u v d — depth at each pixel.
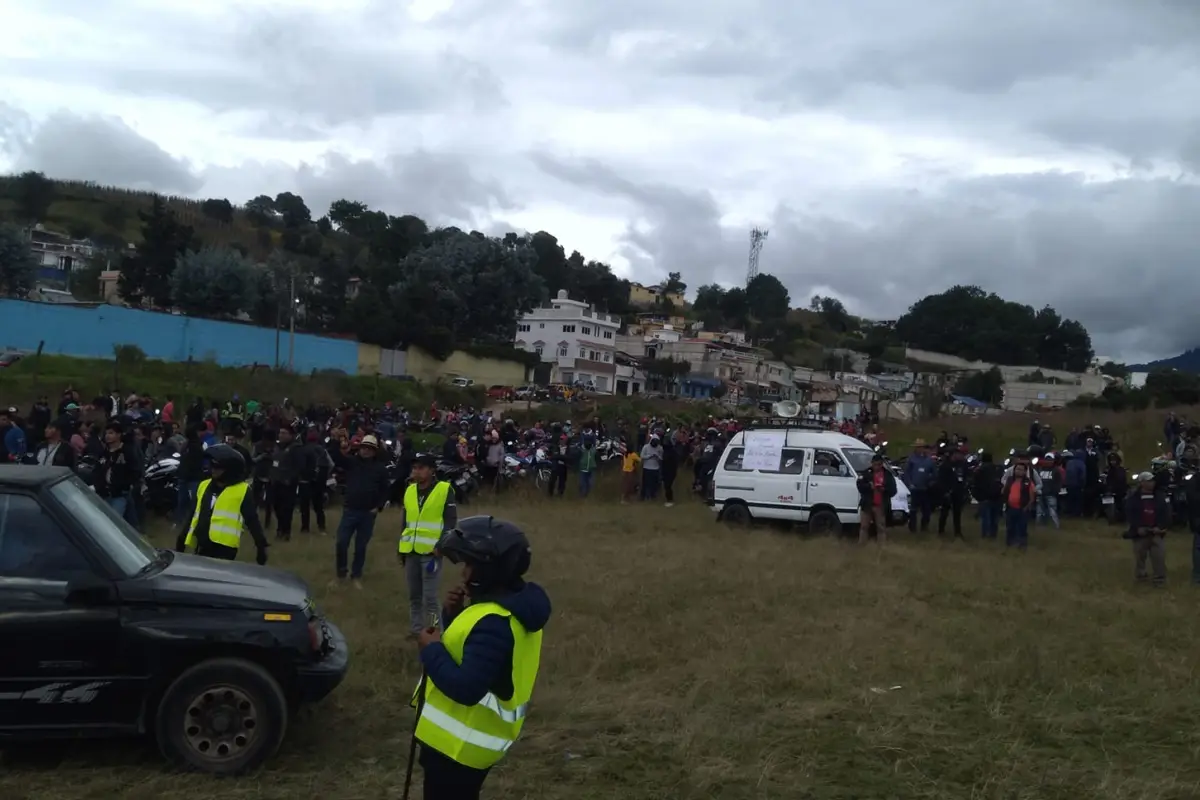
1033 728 6.98
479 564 3.54
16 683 5.39
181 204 121.94
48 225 101.69
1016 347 108.94
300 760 5.94
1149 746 6.70
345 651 6.33
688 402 68.56
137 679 5.54
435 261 77.75
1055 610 11.30
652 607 10.68
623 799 5.55
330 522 17.38
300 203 135.50
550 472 23.67
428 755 3.55
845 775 6.02
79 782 5.46
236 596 5.81
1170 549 17.53
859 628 9.95
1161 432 34.88
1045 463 20.39
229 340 53.41
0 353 42.84
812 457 18.20
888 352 116.19
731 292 148.62
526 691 3.59
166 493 16.31
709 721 6.85
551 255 130.75
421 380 62.72
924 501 18.42
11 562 5.53
